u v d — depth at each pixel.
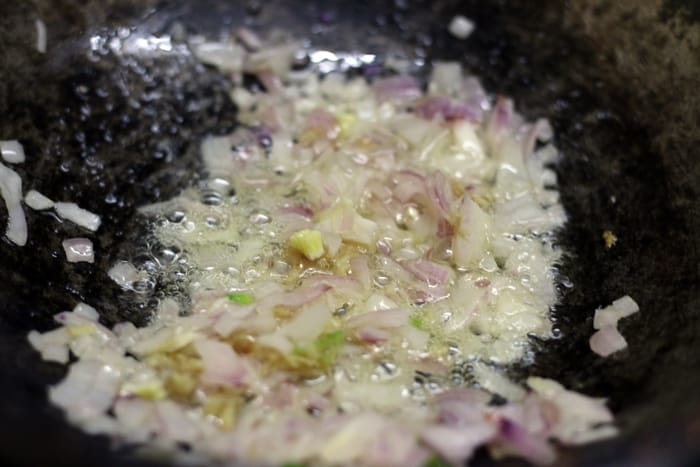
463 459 0.20
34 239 0.23
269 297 0.23
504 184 0.26
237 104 0.27
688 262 0.23
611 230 0.24
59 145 0.25
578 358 0.22
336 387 0.22
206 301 0.23
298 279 0.23
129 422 0.20
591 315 0.23
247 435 0.20
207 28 0.28
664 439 0.18
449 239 0.24
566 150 0.26
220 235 0.24
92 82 0.26
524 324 0.23
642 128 0.25
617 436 0.19
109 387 0.21
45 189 0.24
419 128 0.27
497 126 0.26
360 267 0.23
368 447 0.20
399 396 0.22
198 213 0.25
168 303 0.23
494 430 0.20
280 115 0.27
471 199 0.24
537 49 0.27
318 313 0.22
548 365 0.22
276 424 0.20
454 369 0.22
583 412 0.20
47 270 0.23
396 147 0.26
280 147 0.26
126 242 0.24
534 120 0.27
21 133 0.25
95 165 0.25
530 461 0.19
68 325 0.22
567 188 0.25
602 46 0.26
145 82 0.27
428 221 0.24
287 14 0.28
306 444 0.20
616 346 0.22
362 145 0.26
